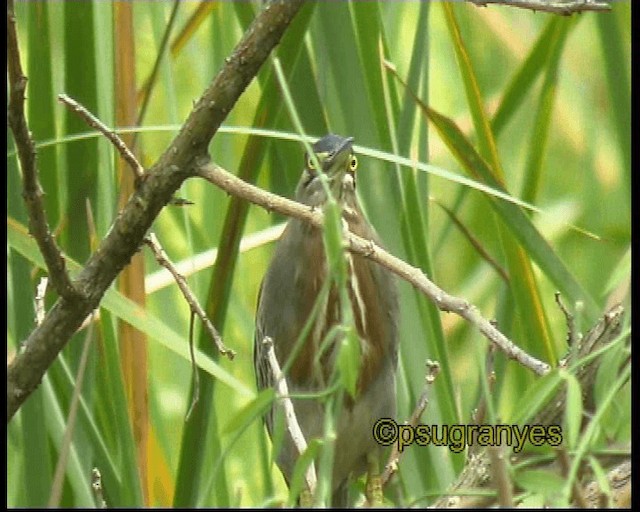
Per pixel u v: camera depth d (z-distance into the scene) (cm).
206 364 826
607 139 1408
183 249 1223
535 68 1012
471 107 965
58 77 1058
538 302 962
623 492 600
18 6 1100
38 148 894
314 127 952
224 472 916
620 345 561
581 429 632
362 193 938
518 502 586
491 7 1264
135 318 821
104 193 888
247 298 1314
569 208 1305
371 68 924
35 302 852
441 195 1377
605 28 1032
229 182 709
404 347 953
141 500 857
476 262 1316
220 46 1057
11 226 815
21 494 892
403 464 912
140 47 1268
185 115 1322
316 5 910
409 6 1328
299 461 528
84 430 859
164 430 1038
